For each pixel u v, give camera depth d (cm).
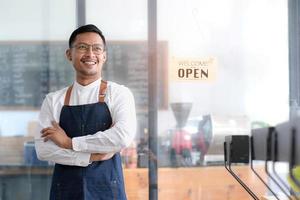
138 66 281
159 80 283
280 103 286
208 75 285
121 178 186
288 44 286
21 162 279
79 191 177
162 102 282
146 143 280
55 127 179
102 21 280
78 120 181
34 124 280
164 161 281
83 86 188
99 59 189
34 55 280
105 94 186
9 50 280
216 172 281
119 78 280
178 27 284
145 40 282
